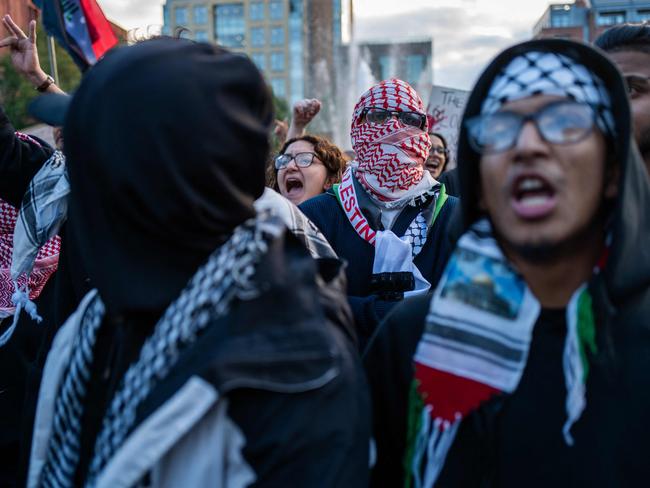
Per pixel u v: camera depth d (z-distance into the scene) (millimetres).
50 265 2512
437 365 1075
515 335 1047
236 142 969
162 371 934
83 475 1091
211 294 939
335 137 41219
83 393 1103
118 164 927
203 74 952
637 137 1548
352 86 63094
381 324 1262
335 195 2463
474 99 1104
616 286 1002
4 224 2613
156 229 954
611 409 991
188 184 938
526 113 1004
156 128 917
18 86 16812
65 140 1003
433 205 2355
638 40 1561
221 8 74625
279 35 73188
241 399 926
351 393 993
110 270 974
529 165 989
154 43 1015
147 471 940
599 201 1025
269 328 929
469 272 1085
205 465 917
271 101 1067
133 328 1032
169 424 880
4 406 2523
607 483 968
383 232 2285
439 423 1064
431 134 4254
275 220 1001
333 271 1151
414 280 2246
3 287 2680
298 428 915
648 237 1044
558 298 1063
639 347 1018
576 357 995
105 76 959
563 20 50719
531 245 1002
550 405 1022
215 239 997
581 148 985
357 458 961
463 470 1054
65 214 1992
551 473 999
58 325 1777
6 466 2520
